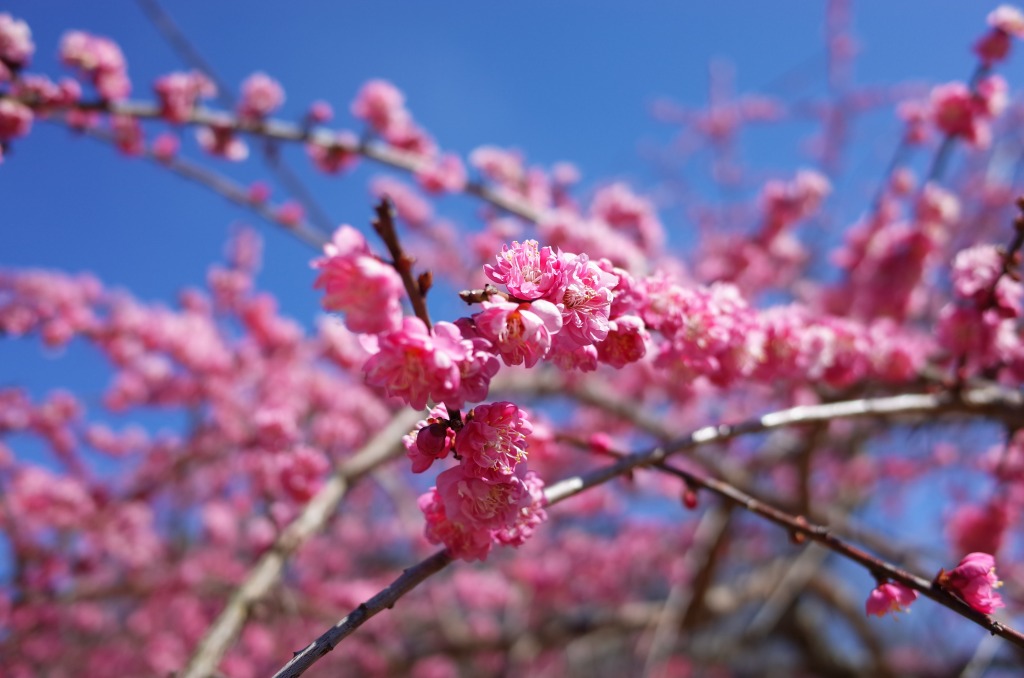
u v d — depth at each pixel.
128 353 6.52
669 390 6.12
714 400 7.23
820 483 8.54
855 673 9.88
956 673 9.22
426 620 8.41
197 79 4.49
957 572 1.90
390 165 5.27
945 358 4.41
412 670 8.51
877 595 1.98
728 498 2.23
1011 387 3.86
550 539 8.74
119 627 7.93
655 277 2.20
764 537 9.68
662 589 10.22
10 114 3.50
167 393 6.80
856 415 2.89
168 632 7.56
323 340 5.38
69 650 7.65
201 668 2.85
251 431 5.41
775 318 2.84
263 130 4.79
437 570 1.79
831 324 3.37
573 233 4.16
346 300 1.38
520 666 8.35
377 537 9.37
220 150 4.83
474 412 1.56
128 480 7.54
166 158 5.04
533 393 6.18
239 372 6.84
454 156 5.47
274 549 3.47
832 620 10.71
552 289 1.57
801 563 6.55
